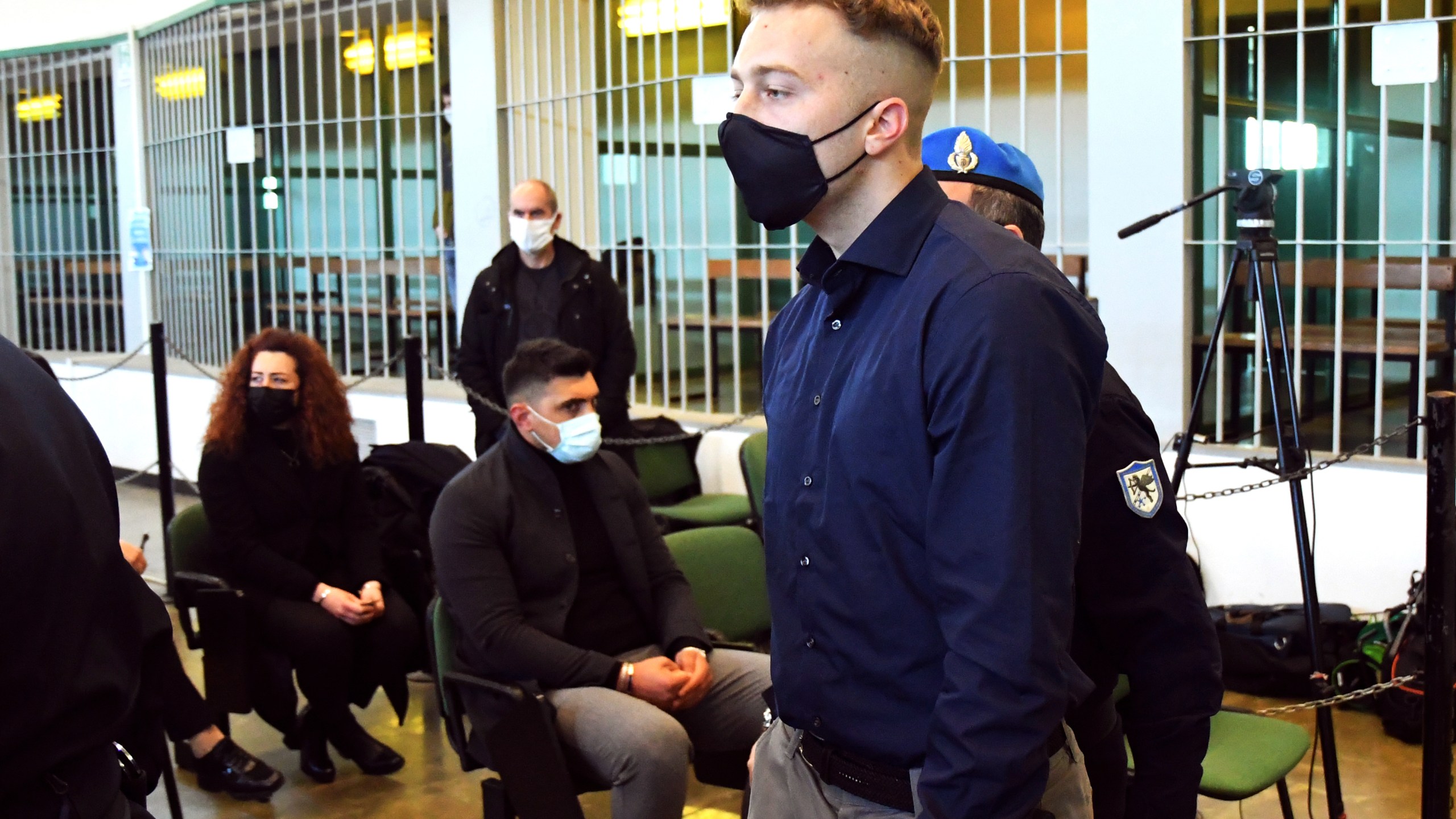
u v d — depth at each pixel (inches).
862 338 48.3
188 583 133.5
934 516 44.1
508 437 114.4
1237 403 196.1
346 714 137.0
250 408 137.5
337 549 140.9
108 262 320.2
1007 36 261.7
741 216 271.0
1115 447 51.7
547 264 177.9
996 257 45.4
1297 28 159.5
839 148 47.3
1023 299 43.9
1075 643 53.8
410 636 138.9
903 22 46.5
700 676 108.7
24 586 44.7
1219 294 187.5
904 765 48.1
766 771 56.1
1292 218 217.2
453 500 110.3
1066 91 255.4
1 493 44.1
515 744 100.4
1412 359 173.2
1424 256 157.9
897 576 46.7
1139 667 52.8
